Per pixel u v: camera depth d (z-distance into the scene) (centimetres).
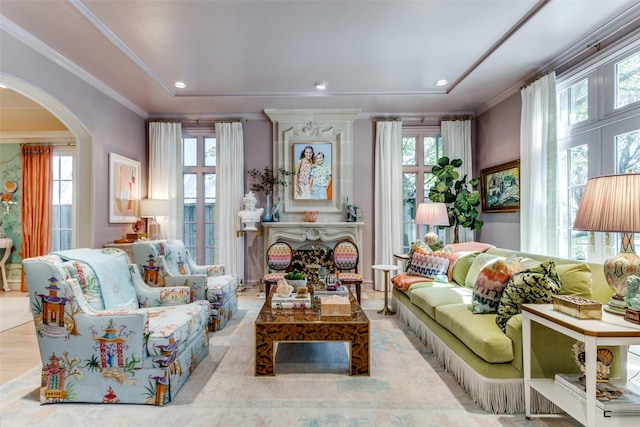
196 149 572
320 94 473
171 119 556
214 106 520
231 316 398
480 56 362
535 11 277
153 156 545
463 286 354
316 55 358
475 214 483
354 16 286
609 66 302
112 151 456
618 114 293
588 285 211
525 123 404
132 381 211
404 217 576
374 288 546
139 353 210
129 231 498
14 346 311
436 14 284
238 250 543
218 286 363
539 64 374
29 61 314
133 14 281
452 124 547
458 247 411
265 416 197
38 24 292
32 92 330
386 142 547
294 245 542
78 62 365
